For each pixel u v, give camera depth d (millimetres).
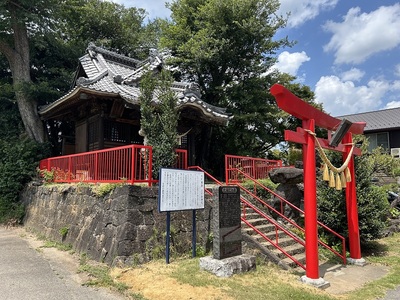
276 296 4863
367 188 8891
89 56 15344
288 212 9789
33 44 16578
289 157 20438
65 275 5875
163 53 18406
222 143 19688
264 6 17484
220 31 17469
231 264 5664
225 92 18047
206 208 7727
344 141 8055
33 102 15430
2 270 6152
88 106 12578
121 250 6137
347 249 8484
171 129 8016
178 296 4652
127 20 22297
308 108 6512
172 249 6797
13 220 11844
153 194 6875
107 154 7832
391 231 11383
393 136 23531
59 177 10477
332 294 5508
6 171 12734
